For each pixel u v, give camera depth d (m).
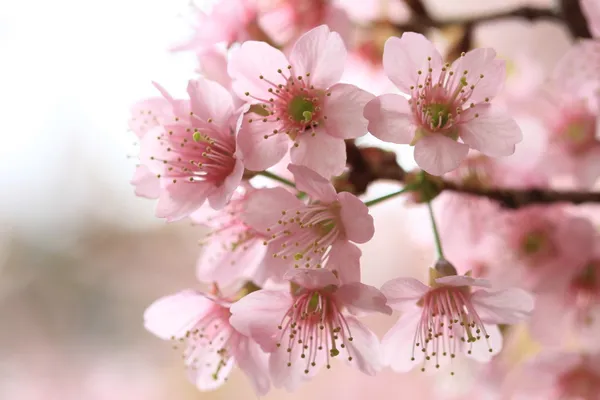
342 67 0.29
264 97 0.29
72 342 0.58
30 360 0.57
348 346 0.29
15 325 0.58
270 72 0.29
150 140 0.29
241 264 0.30
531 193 0.32
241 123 0.29
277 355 0.29
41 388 0.57
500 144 0.29
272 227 0.29
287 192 0.29
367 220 0.28
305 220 0.29
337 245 0.29
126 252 0.59
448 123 0.29
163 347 0.59
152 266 0.59
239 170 0.29
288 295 0.29
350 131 0.29
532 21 0.34
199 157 0.29
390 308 0.28
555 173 0.34
